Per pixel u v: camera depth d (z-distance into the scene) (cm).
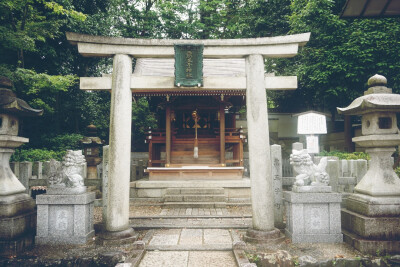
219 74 1305
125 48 627
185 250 549
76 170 625
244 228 691
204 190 1100
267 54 630
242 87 635
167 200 1052
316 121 1090
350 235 562
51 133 1583
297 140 2239
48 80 1190
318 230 582
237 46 631
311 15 1439
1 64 1162
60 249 553
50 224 592
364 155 1130
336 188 692
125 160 611
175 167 1303
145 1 2231
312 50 1518
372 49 1290
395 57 1255
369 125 592
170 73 1283
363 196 570
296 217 585
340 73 1416
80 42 618
